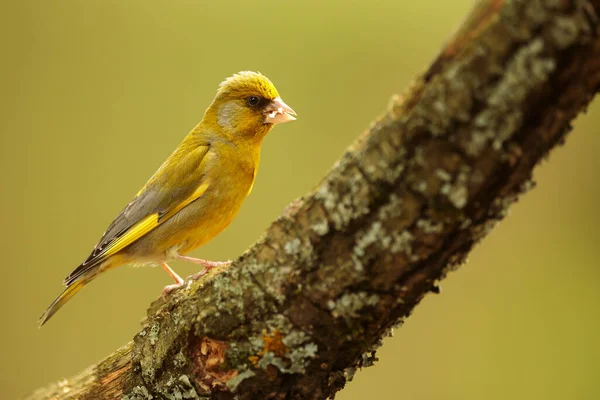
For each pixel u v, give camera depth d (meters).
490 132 4.00
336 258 4.60
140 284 12.56
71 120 13.65
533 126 4.01
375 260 4.48
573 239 13.05
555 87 3.89
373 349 5.13
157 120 13.67
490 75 3.91
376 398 11.95
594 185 13.23
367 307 4.68
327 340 4.87
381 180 4.30
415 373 12.15
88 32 14.05
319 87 13.66
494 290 12.80
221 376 5.23
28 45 13.87
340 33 13.96
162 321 5.69
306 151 13.19
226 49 13.95
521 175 4.18
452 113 4.02
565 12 3.72
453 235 4.34
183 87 13.77
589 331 12.21
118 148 13.51
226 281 5.07
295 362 4.96
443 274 4.66
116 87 13.79
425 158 4.16
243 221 12.75
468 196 4.16
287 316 4.86
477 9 3.98
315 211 4.61
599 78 3.89
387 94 13.61
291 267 4.75
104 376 6.45
